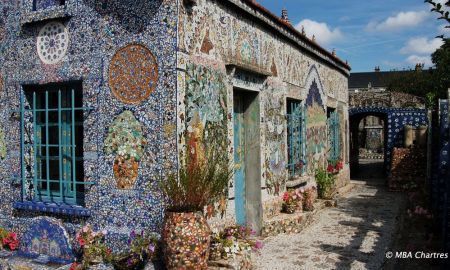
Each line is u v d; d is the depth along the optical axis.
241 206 8.32
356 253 7.47
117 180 6.12
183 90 5.80
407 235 8.72
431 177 9.46
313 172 12.29
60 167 6.80
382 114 19.41
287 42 10.21
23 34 7.06
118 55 6.14
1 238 6.92
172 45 5.74
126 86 6.07
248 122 8.44
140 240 5.60
